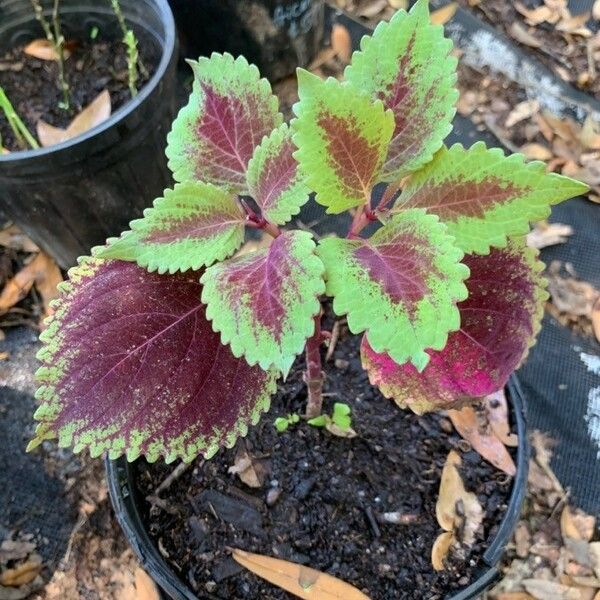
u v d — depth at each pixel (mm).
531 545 299
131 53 309
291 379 273
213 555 246
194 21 392
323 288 142
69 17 353
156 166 330
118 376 175
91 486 321
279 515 251
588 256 370
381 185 354
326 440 261
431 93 163
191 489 257
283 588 240
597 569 294
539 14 447
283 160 170
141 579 298
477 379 184
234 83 186
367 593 240
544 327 349
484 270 188
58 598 299
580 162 395
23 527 314
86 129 329
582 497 311
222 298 152
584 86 423
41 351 174
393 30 161
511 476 255
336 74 432
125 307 180
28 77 351
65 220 322
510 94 419
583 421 327
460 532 247
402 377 186
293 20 394
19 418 337
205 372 182
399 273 144
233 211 176
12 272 370
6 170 285
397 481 256
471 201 160
